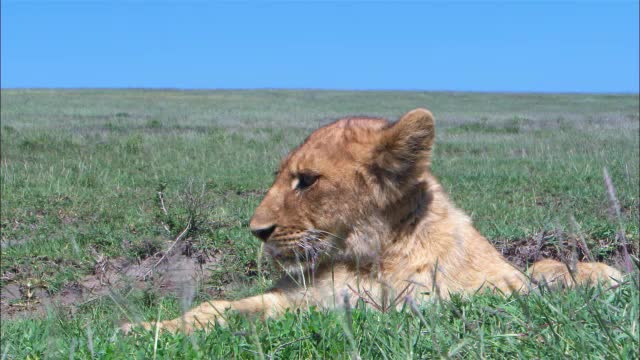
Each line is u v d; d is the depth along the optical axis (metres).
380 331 3.16
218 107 43.81
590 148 15.65
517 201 9.84
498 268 4.40
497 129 22.17
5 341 3.84
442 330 3.10
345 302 2.68
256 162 13.27
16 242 8.51
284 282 4.52
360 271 4.35
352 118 4.70
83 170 11.88
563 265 4.60
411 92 90.19
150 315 4.87
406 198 4.33
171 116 30.69
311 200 4.37
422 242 4.31
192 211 8.41
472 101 62.81
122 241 8.20
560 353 2.78
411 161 4.29
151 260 7.85
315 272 4.46
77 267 7.79
